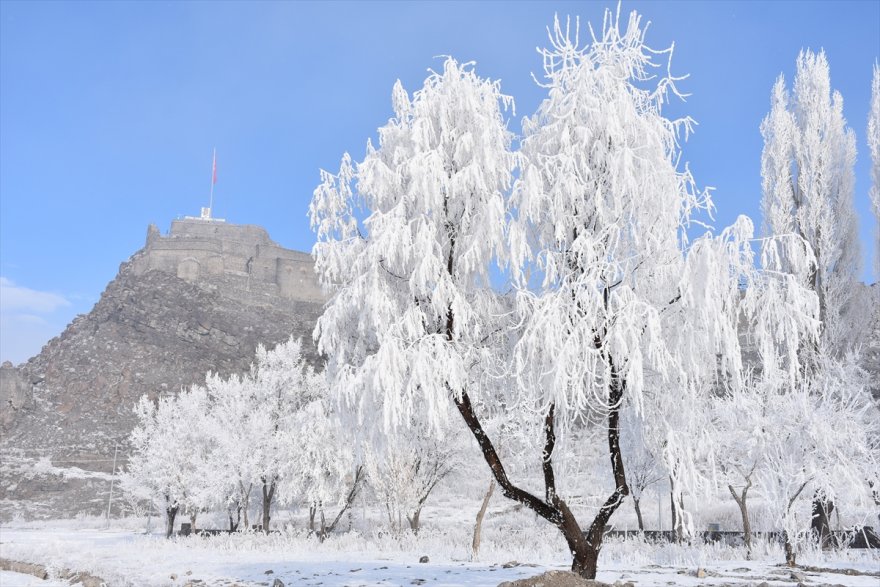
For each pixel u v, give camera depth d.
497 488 30.41
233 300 137.50
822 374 22.61
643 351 9.97
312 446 28.78
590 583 10.43
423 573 15.12
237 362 123.75
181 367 119.31
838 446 17.08
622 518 37.53
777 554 18.86
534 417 11.23
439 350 9.95
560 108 11.10
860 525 18.34
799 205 29.89
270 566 17.61
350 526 33.91
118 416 103.94
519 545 23.94
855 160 29.27
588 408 10.20
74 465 87.31
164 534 38.72
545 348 9.58
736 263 9.52
